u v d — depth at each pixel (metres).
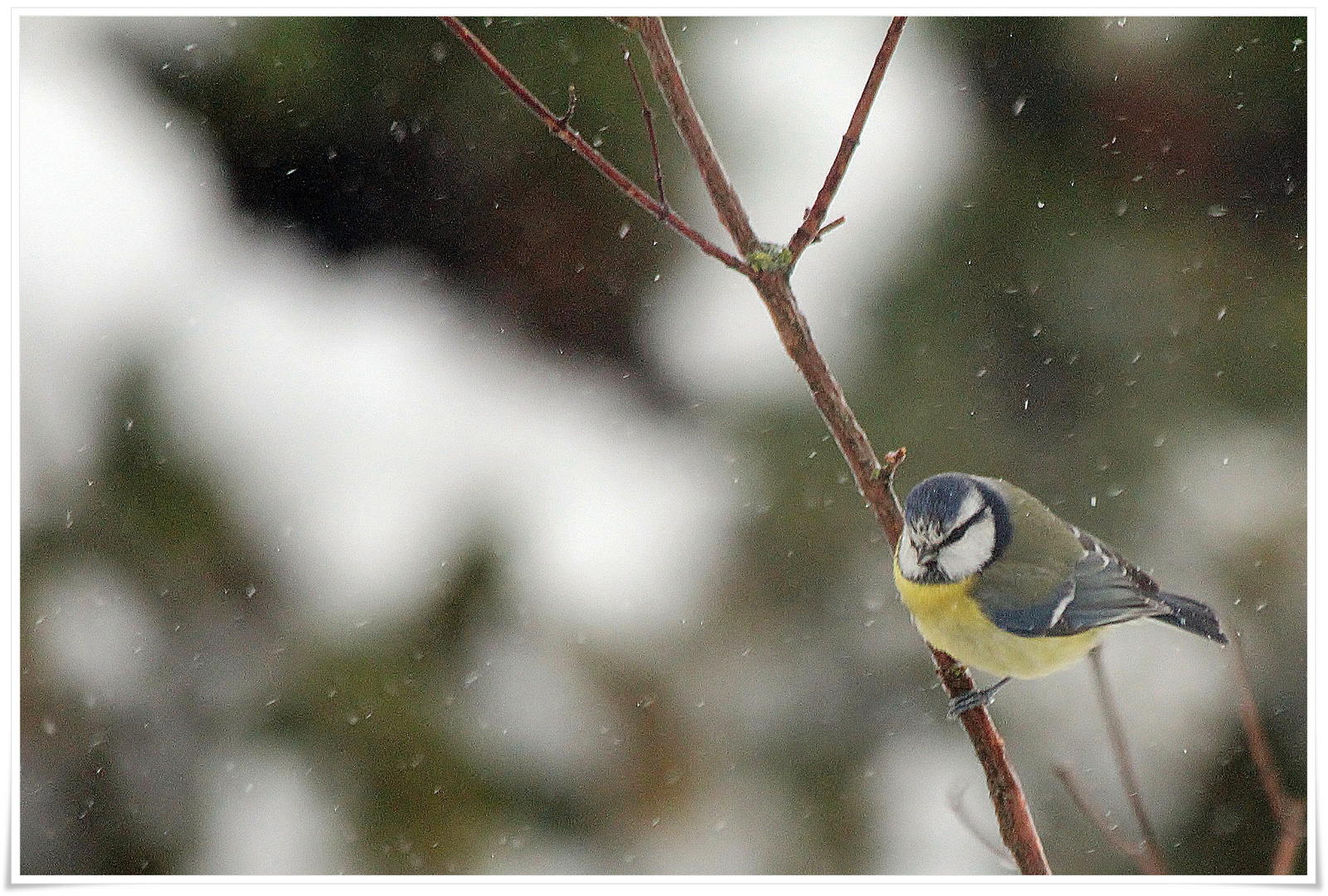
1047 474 10.50
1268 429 10.35
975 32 11.03
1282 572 10.17
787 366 11.17
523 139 11.45
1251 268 10.50
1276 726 9.92
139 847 8.92
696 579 10.61
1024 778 9.98
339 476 10.77
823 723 10.15
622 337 11.98
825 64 11.50
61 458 10.14
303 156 11.58
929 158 11.15
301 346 11.51
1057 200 10.77
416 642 10.00
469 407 11.60
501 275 11.96
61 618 9.55
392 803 9.12
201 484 10.30
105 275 11.07
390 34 11.14
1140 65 10.65
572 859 9.27
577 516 10.95
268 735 9.30
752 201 11.36
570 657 10.14
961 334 10.71
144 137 11.54
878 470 5.60
